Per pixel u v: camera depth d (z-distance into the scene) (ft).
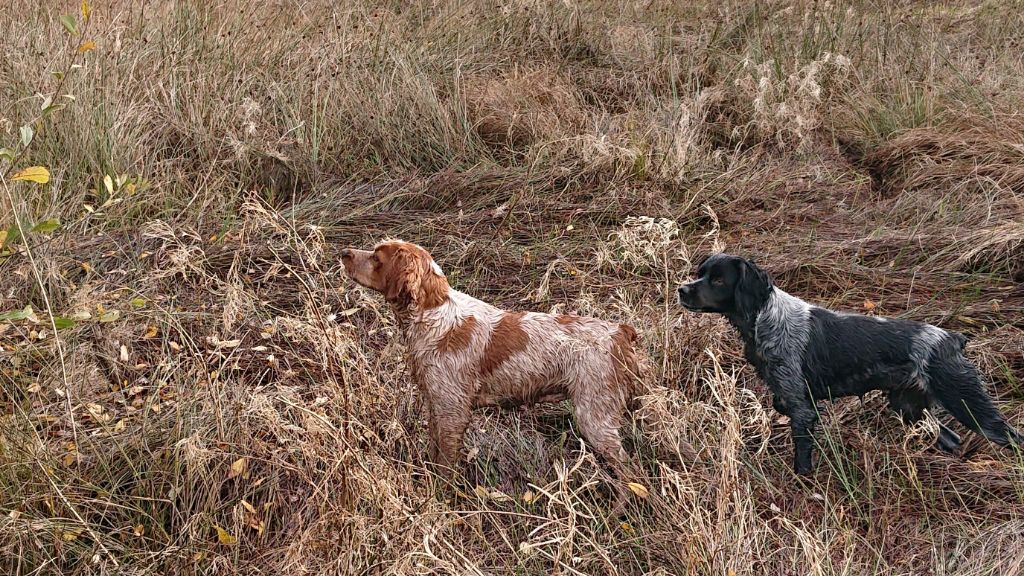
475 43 22.30
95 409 12.67
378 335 14.61
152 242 15.75
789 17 23.90
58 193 16.20
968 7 25.99
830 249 16.42
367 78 19.61
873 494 12.91
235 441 12.59
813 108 20.03
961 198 17.61
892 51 22.45
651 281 15.53
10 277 14.52
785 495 12.91
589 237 16.74
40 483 12.10
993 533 12.32
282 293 15.29
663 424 12.24
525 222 17.16
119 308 14.12
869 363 13.10
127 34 19.03
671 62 21.58
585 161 18.26
